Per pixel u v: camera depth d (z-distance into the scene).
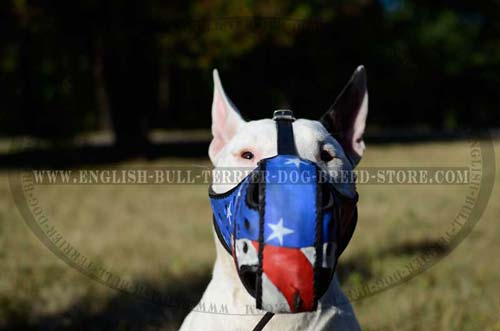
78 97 26.64
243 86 17.69
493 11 35.25
